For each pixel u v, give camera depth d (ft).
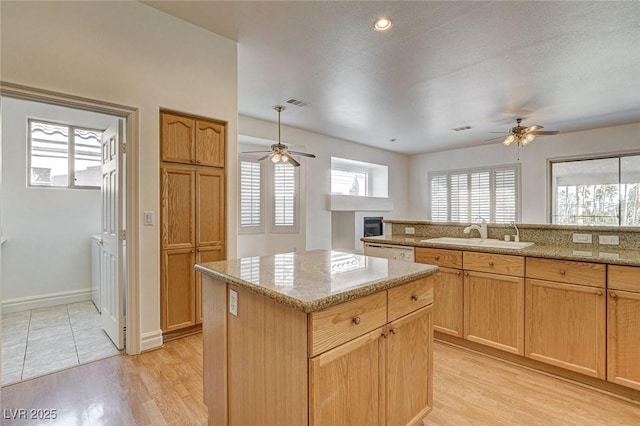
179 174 8.97
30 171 12.59
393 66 10.93
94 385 6.93
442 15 8.11
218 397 5.27
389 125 18.42
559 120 17.19
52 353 8.44
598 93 13.33
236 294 4.85
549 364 7.58
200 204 9.40
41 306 12.51
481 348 8.80
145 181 8.27
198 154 9.29
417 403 5.33
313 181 20.25
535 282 7.72
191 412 6.08
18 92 6.49
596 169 18.95
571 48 9.70
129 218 8.14
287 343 3.97
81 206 13.43
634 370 6.48
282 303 3.85
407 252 10.27
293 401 3.90
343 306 4.06
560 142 20.11
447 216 25.49
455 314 9.16
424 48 9.73
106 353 8.42
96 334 9.80
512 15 8.09
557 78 11.83
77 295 13.30
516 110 15.53
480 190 23.66
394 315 4.85
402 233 12.78
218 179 9.76
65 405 6.25
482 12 7.99
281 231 19.60
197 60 9.00
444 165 25.62
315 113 16.17
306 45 9.64
